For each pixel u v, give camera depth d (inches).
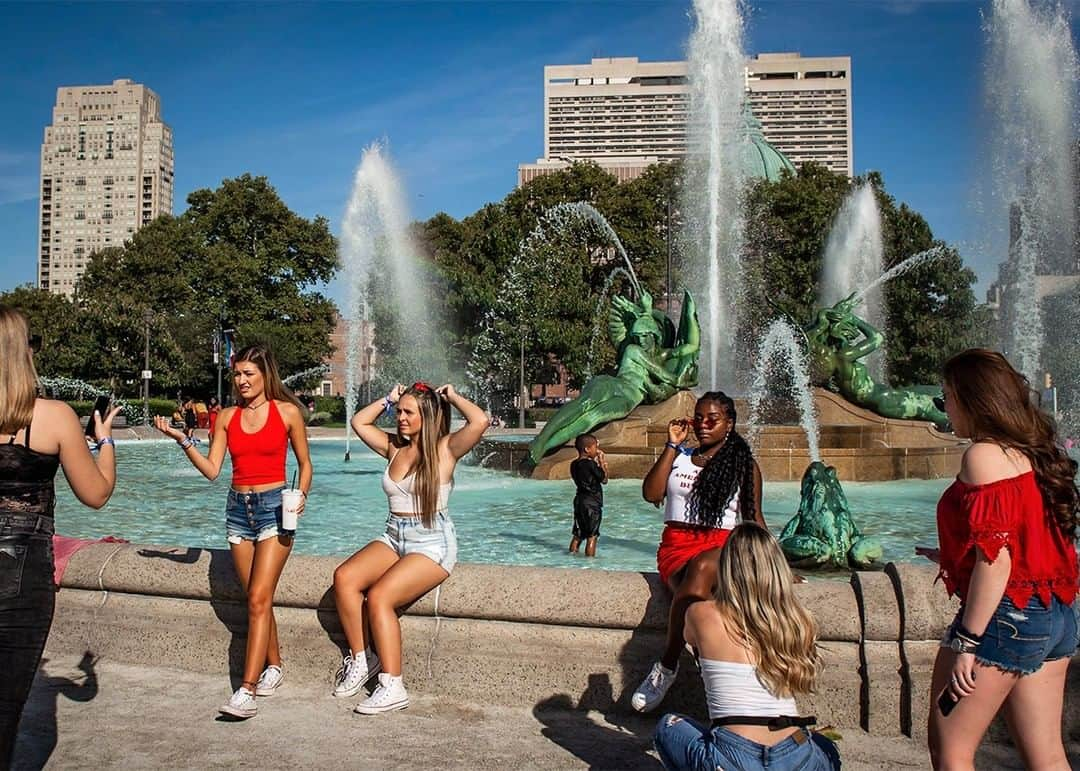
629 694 186.9
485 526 445.4
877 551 312.7
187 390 2183.8
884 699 175.0
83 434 141.5
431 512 192.9
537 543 395.9
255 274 2242.9
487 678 194.2
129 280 2269.9
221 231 2337.6
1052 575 124.5
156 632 217.5
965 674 124.5
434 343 2070.6
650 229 2119.8
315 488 637.9
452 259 2171.5
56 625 224.7
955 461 698.8
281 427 194.7
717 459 183.9
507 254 2062.0
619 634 188.4
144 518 491.8
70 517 493.4
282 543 192.1
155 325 1958.7
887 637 176.2
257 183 2332.7
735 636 133.0
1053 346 1373.0
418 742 172.9
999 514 122.5
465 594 195.5
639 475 645.3
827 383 772.6
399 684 189.0
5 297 2503.7
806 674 132.2
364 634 198.2
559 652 190.7
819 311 780.6
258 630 188.9
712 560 172.2
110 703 192.7
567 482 652.7
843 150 6850.4
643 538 410.0
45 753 165.8
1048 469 125.1
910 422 743.1
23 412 134.2
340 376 3469.5
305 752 167.5
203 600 215.5
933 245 1812.3
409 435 195.5
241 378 193.5
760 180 2058.3
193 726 180.1
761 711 130.4
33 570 133.7
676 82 6993.1
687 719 140.9
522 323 1989.4
